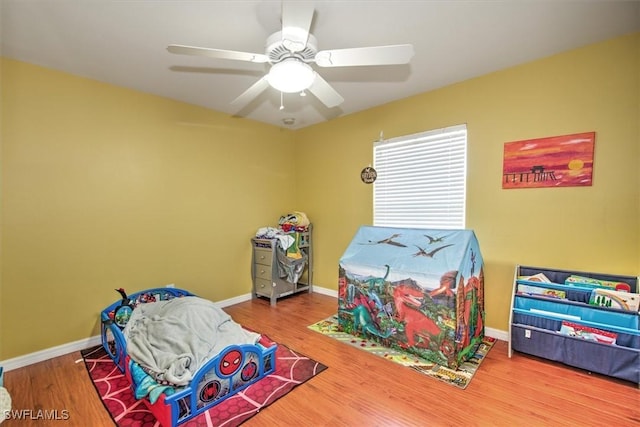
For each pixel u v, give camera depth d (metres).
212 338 2.16
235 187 3.86
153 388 1.68
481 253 2.81
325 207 4.21
